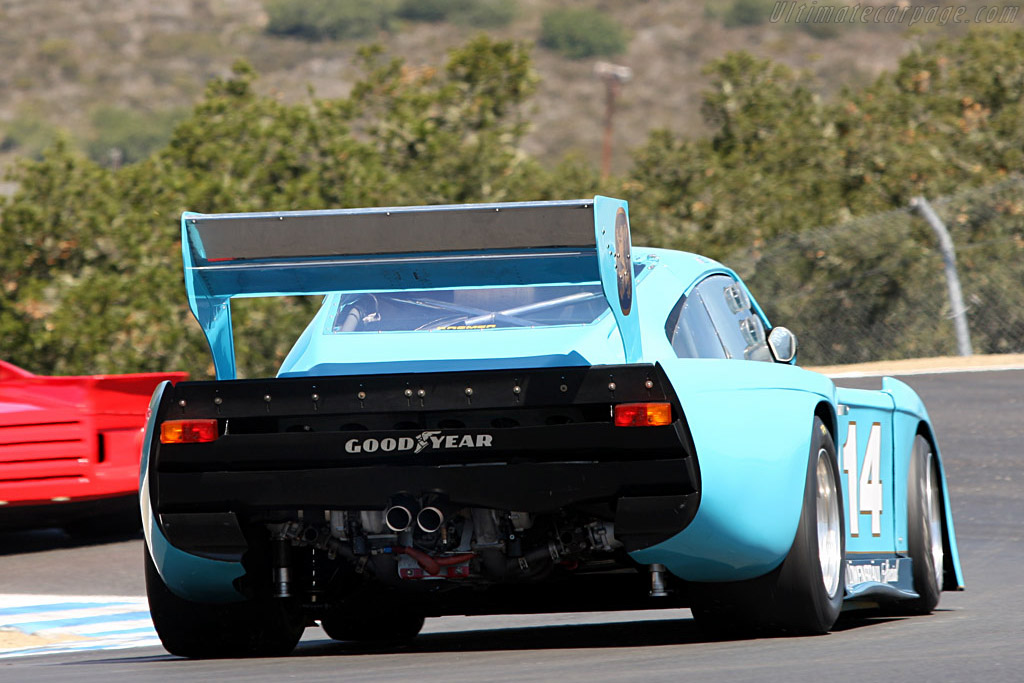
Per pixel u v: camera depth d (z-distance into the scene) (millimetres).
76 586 36906
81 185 83438
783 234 94000
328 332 21422
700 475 19344
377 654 22125
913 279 85688
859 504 24219
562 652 20781
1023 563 35156
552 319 21141
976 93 107062
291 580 21219
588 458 19359
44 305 77562
